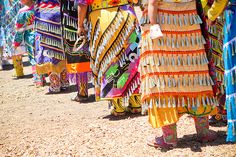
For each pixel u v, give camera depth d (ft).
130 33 22.22
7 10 38.04
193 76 16.96
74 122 23.13
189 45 16.92
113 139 19.65
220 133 18.99
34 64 33.76
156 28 16.51
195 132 19.44
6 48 38.93
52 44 30.42
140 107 23.48
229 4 16.30
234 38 16.25
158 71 16.87
